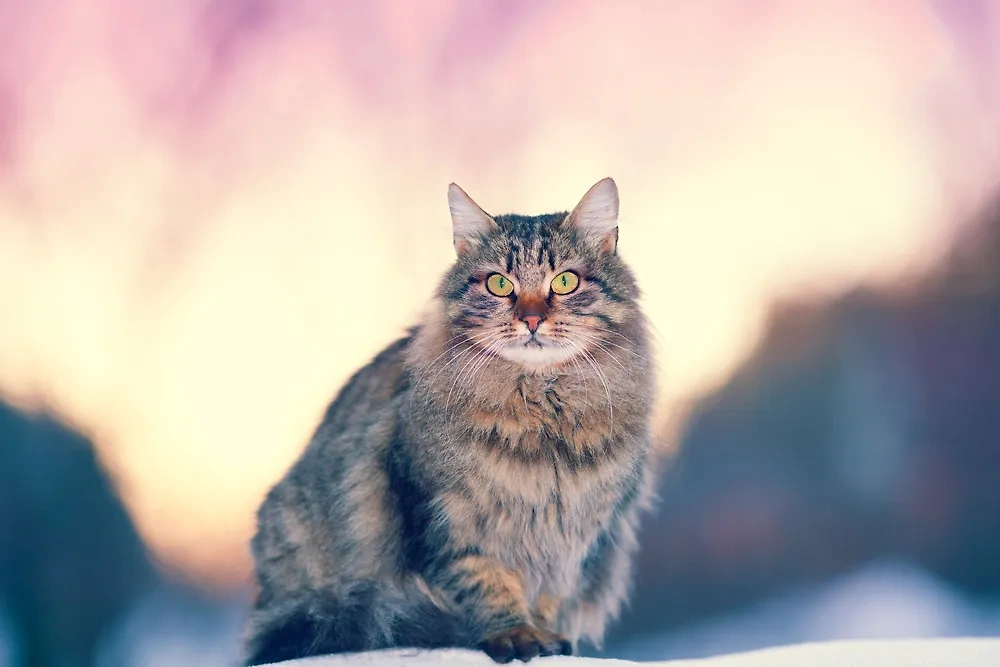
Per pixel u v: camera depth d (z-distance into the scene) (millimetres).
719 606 12312
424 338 4887
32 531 10969
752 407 12812
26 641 10930
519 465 4559
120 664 10938
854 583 12234
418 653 4297
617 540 5012
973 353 12789
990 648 4246
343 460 5047
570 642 4648
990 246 12625
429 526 4625
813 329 12711
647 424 4895
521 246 4789
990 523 12445
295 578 5137
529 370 4621
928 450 12781
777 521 12625
